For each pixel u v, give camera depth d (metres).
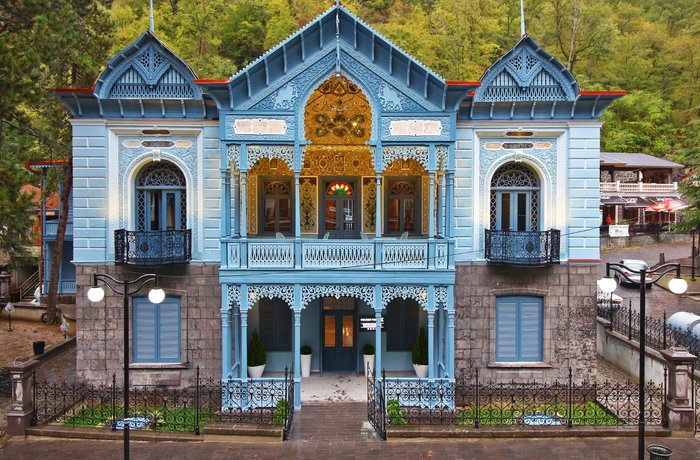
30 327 27.28
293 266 16.83
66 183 27.27
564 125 17.59
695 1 74.31
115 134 17.52
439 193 18.33
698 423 15.16
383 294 16.94
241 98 16.61
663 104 61.97
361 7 62.25
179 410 16.38
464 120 17.55
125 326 12.56
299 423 15.62
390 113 16.70
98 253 17.53
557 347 17.75
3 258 36.66
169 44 46.44
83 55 22.61
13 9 17.77
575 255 17.69
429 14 60.81
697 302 29.38
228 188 17.06
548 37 57.91
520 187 18.14
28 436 14.59
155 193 18.17
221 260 16.78
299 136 16.67
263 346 19.05
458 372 17.81
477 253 17.78
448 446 14.02
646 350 18.56
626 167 52.72
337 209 19.73
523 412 15.00
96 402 17.47
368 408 15.88
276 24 51.22
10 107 17.77
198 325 17.77
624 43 64.56
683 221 33.06
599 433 14.41
